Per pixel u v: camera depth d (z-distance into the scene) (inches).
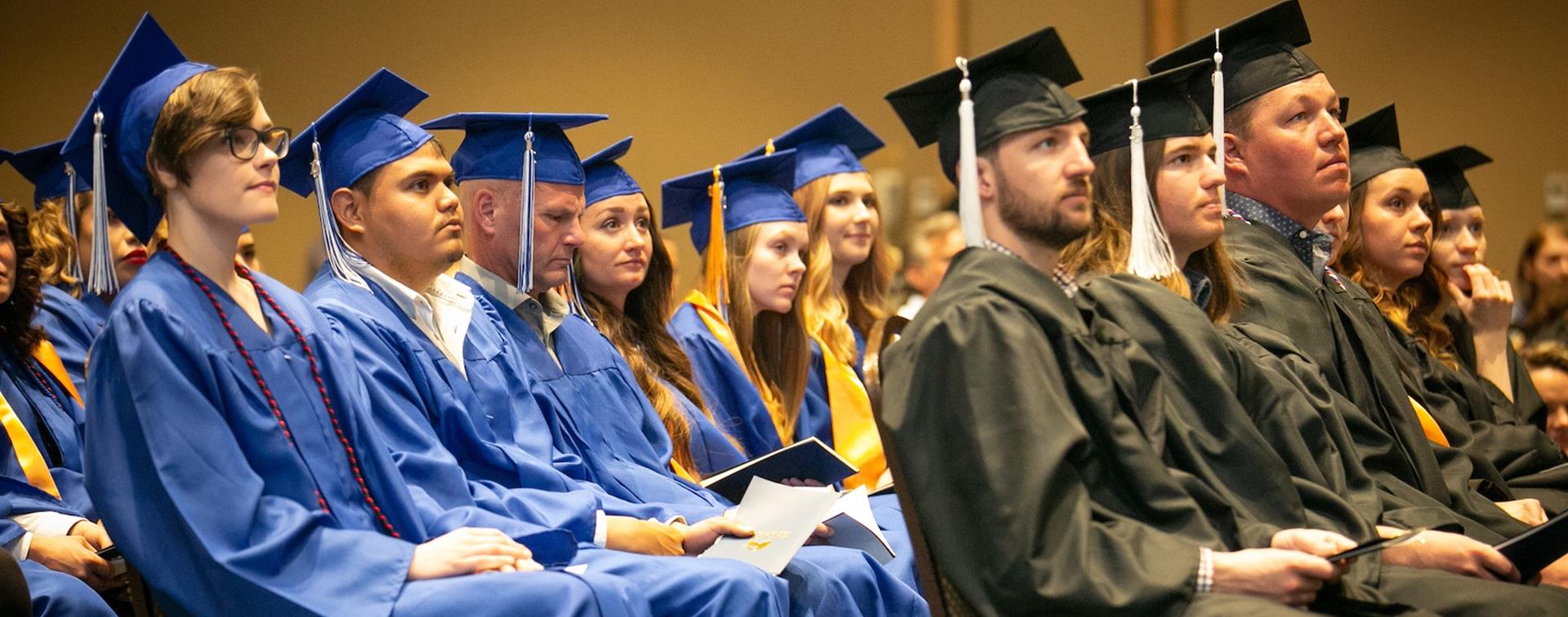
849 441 185.6
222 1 350.0
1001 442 91.0
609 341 156.1
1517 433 160.1
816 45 386.9
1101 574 88.8
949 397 93.1
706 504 139.8
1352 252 169.6
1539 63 389.7
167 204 104.5
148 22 103.6
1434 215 179.2
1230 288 129.5
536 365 141.1
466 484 116.0
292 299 111.5
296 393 105.5
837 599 124.0
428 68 363.9
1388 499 116.2
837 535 138.0
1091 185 123.0
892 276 212.4
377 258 127.5
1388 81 391.9
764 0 384.8
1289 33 142.4
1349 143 173.2
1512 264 392.5
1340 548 91.7
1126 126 121.2
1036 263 103.1
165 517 98.6
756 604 111.4
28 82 341.4
